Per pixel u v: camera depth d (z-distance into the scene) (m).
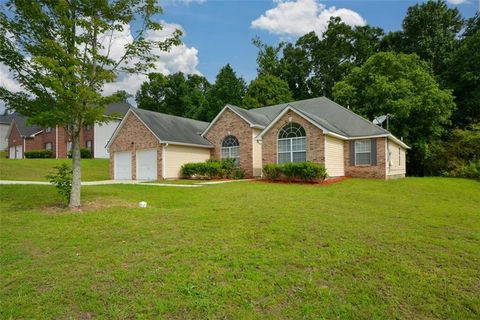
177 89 52.94
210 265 4.96
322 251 5.62
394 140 20.98
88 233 6.68
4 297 4.07
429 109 26.17
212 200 11.26
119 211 8.91
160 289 4.23
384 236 6.61
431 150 27.97
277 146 19.80
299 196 11.98
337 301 4.08
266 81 42.91
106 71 9.75
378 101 26.88
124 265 4.99
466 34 35.69
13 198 11.14
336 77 44.91
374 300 4.12
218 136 23.98
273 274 4.71
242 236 6.38
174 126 24.23
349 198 12.01
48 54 9.08
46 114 9.00
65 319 3.64
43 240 6.22
